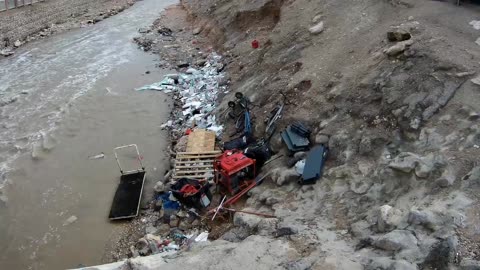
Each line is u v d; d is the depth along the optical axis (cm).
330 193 1062
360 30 1521
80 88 2139
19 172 1547
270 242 898
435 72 1150
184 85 2092
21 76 2303
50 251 1225
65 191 1451
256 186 1239
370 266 747
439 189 876
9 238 1284
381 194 975
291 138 1262
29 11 3188
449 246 718
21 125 1841
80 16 3272
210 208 1250
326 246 858
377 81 1238
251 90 1692
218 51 2381
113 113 1909
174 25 3031
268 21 2223
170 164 1514
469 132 972
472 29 1305
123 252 1186
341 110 1261
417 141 1045
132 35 2889
